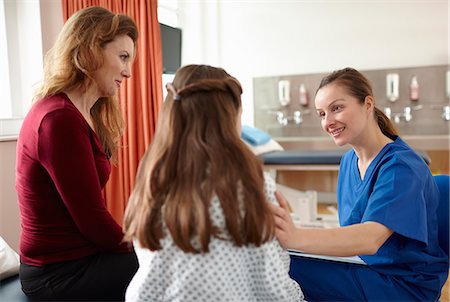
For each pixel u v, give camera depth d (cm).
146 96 280
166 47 364
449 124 387
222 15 443
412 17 393
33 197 131
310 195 314
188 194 81
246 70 443
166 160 85
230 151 84
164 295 88
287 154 325
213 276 83
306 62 425
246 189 83
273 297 90
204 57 448
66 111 127
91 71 139
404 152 128
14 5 250
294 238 99
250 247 87
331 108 135
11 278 160
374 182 131
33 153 127
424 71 388
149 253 88
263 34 434
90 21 138
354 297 134
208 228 80
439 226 138
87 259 138
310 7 418
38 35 248
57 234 134
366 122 135
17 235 237
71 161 126
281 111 431
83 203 129
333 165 306
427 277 131
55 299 137
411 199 118
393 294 129
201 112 86
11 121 238
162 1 412
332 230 109
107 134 171
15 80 254
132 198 93
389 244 128
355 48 411
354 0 405
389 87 389
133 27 147
